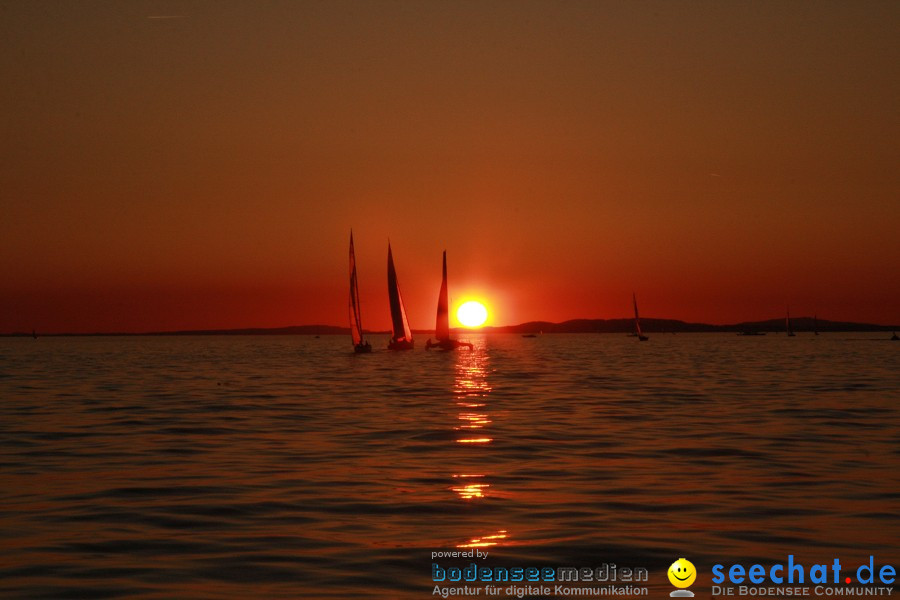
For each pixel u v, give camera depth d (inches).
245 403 1808.6
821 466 970.1
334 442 1186.0
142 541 646.5
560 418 1477.6
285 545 635.5
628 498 798.5
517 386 2308.1
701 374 2854.3
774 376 2709.2
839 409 1608.0
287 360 4441.4
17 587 537.3
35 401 1865.2
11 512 744.3
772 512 738.2
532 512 741.9
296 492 830.5
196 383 2504.9
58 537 658.8
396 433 1279.5
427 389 2217.0
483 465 987.9
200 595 523.2
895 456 1040.2
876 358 4281.5
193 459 1037.8
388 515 732.7
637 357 4606.3
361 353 4534.9
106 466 986.7
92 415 1562.5
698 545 634.2
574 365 3627.0
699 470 946.7
